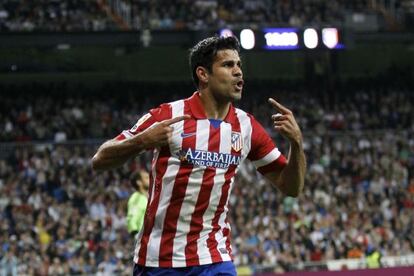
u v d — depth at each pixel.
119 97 41.53
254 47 30.89
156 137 6.11
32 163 31.06
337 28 31.41
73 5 39.31
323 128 40.50
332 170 33.78
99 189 29.72
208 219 6.45
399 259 20.14
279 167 6.79
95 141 32.56
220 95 6.47
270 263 24.92
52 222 27.48
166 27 39.03
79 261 24.89
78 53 43.16
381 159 35.25
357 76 46.22
